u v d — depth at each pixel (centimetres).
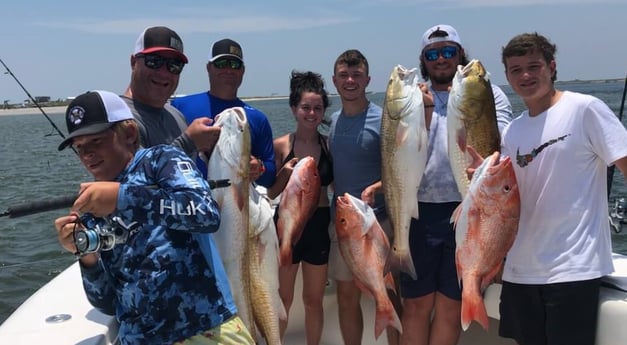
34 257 818
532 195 273
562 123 265
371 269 325
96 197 178
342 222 327
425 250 326
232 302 215
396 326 325
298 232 335
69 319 261
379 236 328
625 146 251
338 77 343
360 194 349
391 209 320
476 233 280
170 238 199
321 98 363
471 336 352
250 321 273
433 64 330
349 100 344
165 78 284
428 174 323
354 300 369
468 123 292
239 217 266
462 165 296
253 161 290
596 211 262
